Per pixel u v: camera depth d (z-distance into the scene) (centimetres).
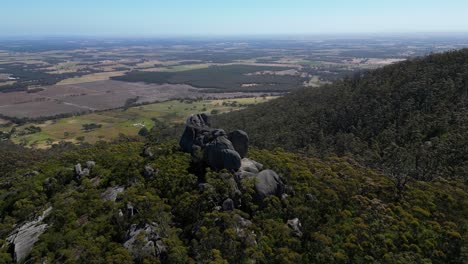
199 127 5912
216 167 4916
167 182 4841
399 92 9425
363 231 3781
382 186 4884
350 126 8994
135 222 4028
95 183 5781
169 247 3450
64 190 5891
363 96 10238
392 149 6988
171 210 4316
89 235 3956
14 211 5447
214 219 3800
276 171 5100
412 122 7762
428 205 4450
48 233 4378
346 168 5581
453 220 4197
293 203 4334
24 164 9256
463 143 6359
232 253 3391
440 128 7250
